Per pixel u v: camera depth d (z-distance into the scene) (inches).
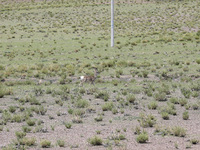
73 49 4953.3
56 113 1847.9
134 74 3112.7
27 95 2240.4
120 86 2628.0
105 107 1919.3
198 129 1523.1
